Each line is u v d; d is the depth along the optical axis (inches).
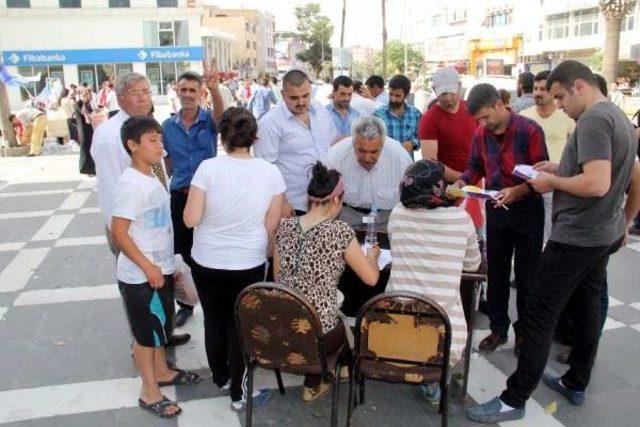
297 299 98.9
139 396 132.9
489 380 137.7
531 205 137.1
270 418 124.3
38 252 237.8
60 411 127.6
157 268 115.6
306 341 102.5
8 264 223.6
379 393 133.3
